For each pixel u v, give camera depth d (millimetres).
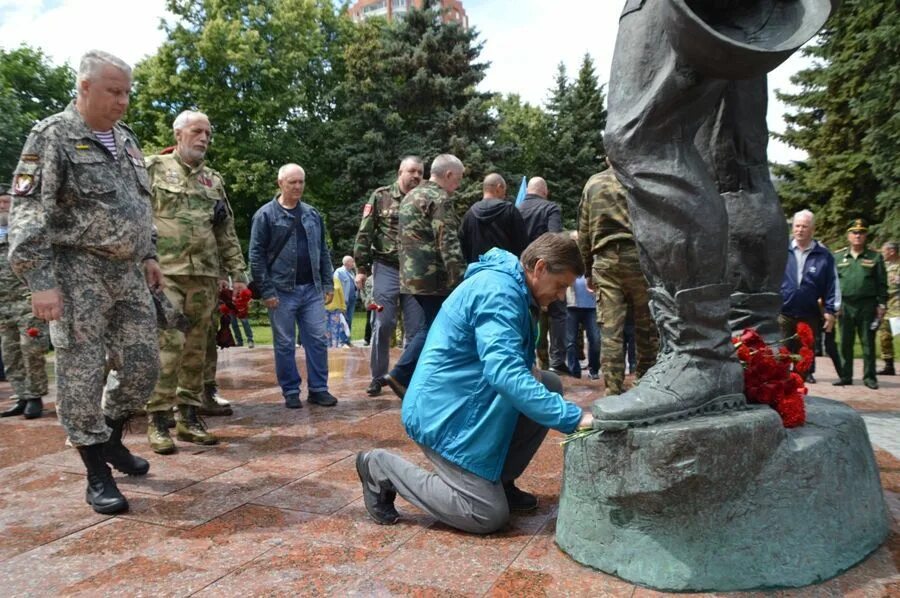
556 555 2793
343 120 35938
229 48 31734
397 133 35688
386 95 35406
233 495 3586
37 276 3225
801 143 23938
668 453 2467
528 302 2941
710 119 3301
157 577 2641
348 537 3002
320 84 38031
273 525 3156
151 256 3975
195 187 5031
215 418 5539
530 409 2697
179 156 5070
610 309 4973
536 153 40500
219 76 32656
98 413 3410
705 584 2471
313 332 6059
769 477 2535
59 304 3279
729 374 2688
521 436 3148
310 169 35844
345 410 5789
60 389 3361
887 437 4852
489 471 2936
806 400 3176
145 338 3730
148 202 3809
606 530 2629
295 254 5934
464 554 2809
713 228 2631
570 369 7629
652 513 2537
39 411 5973
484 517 2936
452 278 5496
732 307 3326
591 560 2664
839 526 2637
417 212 5574
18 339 6023
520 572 2639
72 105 3555
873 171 19703
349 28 38531
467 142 34062
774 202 3334
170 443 4434
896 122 18734
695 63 2430
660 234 2670
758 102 3281
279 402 6254
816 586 2498
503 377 2715
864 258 7586
